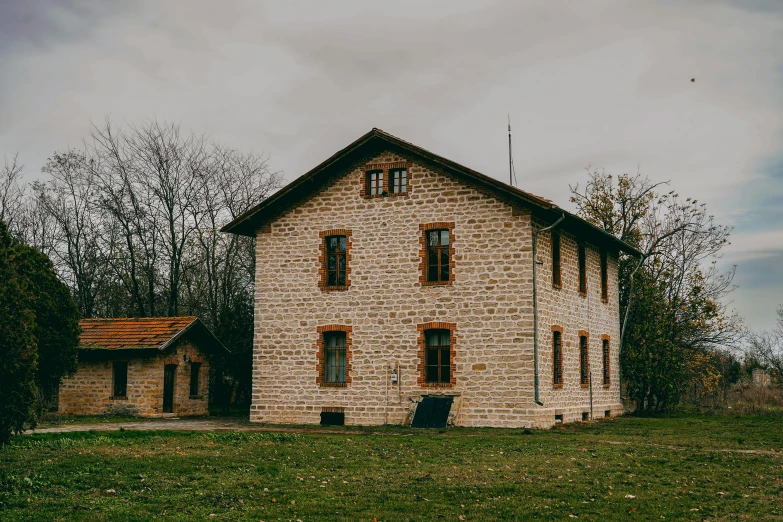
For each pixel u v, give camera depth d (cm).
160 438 1980
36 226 4316
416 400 2534
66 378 3117
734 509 1166
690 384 4100
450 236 2556
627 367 3459
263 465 1519
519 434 2244
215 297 4106
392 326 2597
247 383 3784
